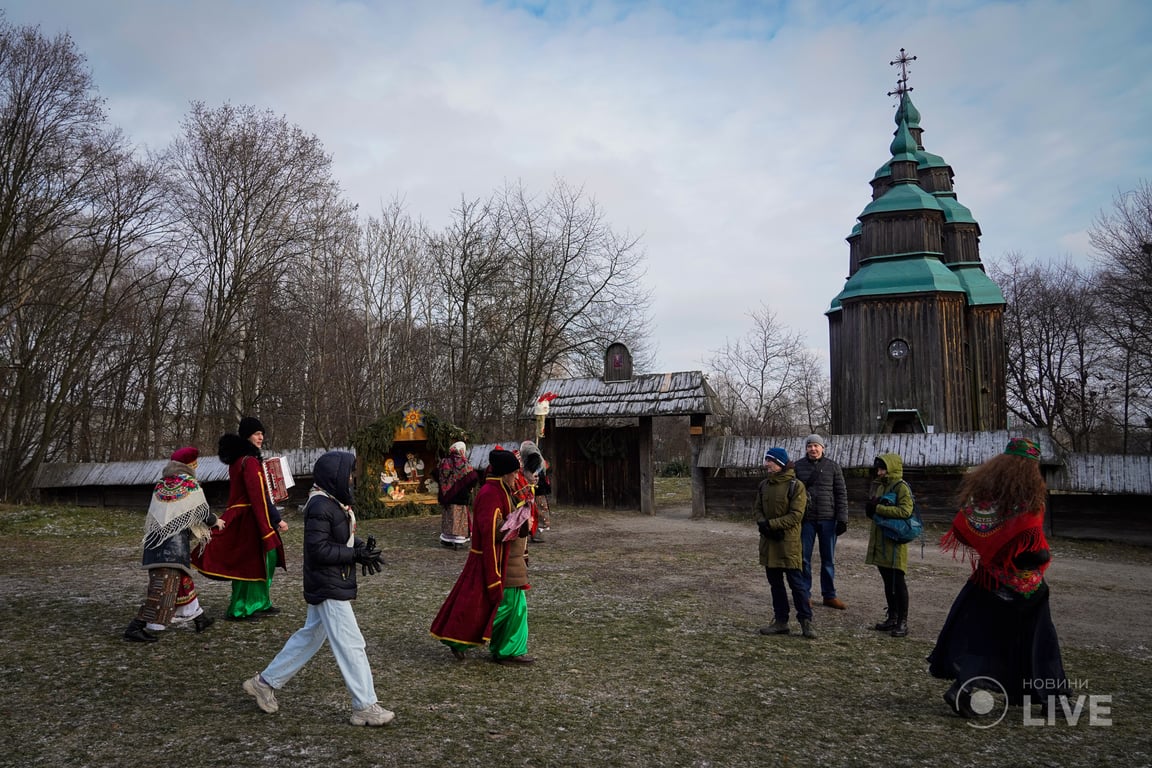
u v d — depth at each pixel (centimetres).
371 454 1714
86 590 889
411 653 638
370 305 3178
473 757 425
